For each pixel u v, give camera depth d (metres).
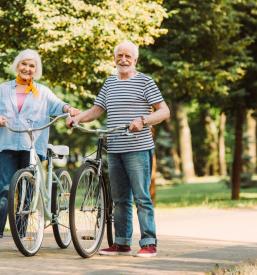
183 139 44.16
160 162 46.66
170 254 7.86
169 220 14.38
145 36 15.43
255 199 24.53
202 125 49.66
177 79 19.47
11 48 15.83
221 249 8.45
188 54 20.42
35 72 8.37
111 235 8.09
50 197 7.97
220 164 48.50
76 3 14.69
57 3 14.89
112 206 8.02
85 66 15.39
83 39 14.41
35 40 15.08
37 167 7.79
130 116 7.59
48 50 14.74
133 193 7.62
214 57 20.42
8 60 15.19
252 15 22.16
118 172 7.68
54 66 15.34
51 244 8.80
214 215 15.97
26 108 8.29
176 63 19.22
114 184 7.70
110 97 7.66
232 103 22.78
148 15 15.17
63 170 8.41
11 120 8.25
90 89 17.94
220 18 19.73
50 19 14.41
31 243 7.73
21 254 7.77
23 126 8.23
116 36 14.61
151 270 6.56
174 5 19.73
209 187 37.44
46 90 8.44
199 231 11.66
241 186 35.56
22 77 8.31
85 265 6.92
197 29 19.70
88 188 7.57
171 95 20.47
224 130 49.34
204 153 50.38
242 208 18.94
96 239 7.64
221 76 19.73
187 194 31.11
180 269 6.62
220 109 23.77
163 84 19.69
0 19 15.26
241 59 21.05
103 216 7.75
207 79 19.66
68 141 36.53
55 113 8.38
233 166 24.56
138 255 7.59
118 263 7.08
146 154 7.60
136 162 7.54
